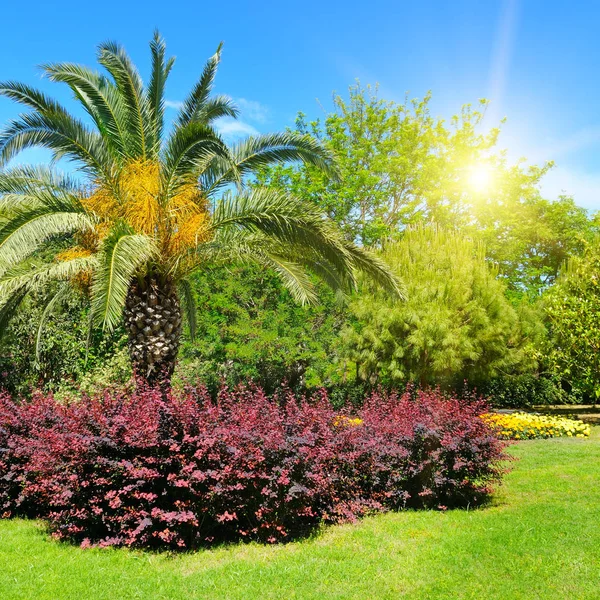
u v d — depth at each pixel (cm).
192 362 1390
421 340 1334
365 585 428
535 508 639
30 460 646
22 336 1291
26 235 742
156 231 891
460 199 2456
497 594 408
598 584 421
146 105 961
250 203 851
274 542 545
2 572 462
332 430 663
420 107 2558
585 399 2128
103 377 1141
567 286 1677
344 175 2148
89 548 530
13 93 849
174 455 538
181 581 440
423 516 637
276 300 1496
